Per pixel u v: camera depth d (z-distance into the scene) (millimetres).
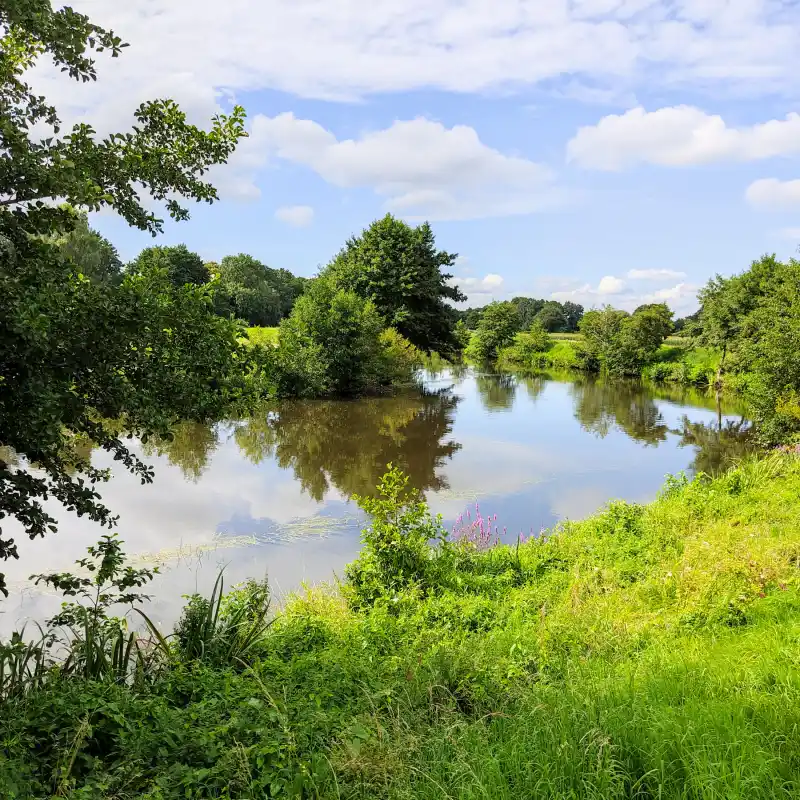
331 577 9633
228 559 10359
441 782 3406
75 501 4379
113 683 4324
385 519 8547
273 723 4008
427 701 4566
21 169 3523
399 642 6059
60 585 4801
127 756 3514
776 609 6172
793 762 3336
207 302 4449
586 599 7066
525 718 4035
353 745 3713
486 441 22375
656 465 18797
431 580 7973
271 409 29094
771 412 19391
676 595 7008
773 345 19188
